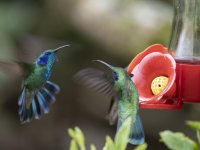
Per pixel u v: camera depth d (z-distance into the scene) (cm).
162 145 1423
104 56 1285
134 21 1222
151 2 1251
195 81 605
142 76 618
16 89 1329
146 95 608
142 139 563
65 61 1330
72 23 1280
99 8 1260
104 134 1441
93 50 1297
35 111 625
